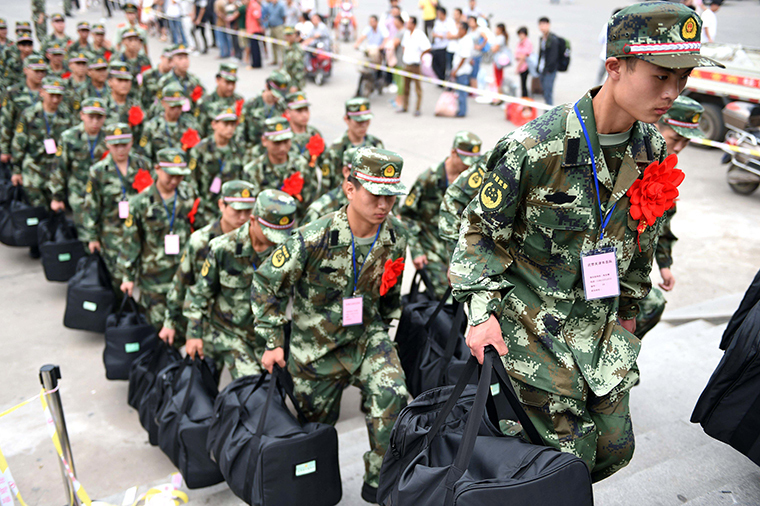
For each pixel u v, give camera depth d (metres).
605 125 1.90
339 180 6.96
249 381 3.54
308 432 3.15
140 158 6.45
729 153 10.25
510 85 15.33
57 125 8.02
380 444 3.30
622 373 2.16
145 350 4.98
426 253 5.20
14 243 7.51
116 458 4.43
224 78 9.49
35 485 4.16
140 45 12.43
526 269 2.12
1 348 5.90
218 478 3.66
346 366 3.57
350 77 18.92
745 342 2.52
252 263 4.14
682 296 6.91
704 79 11.16
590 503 1.91
